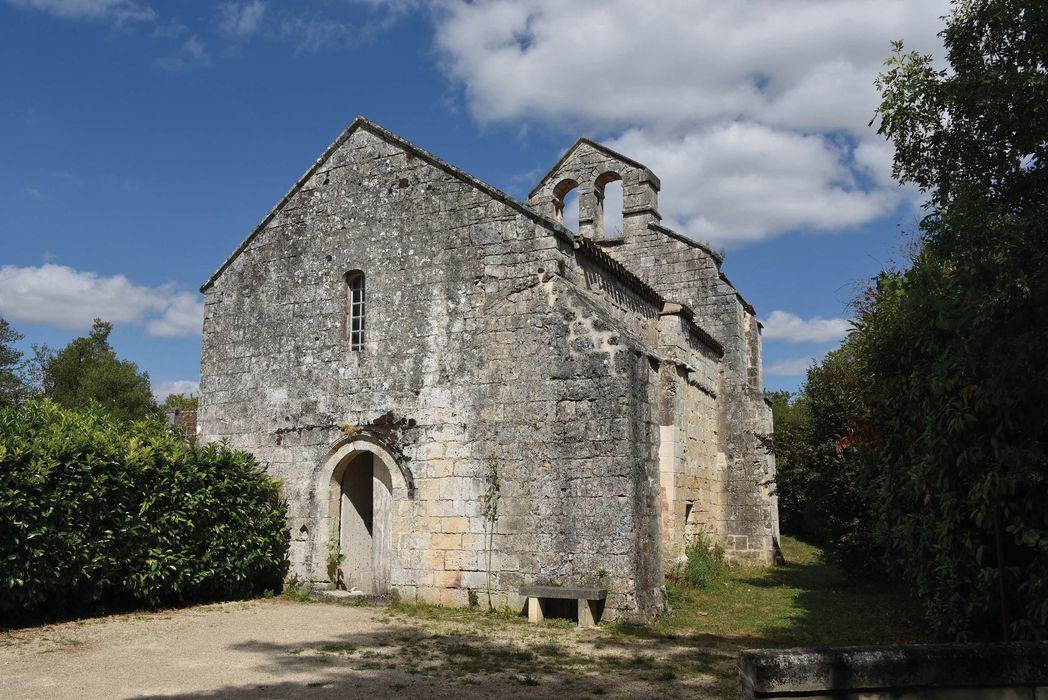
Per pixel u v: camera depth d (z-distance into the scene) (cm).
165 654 962
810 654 455
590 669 893
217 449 1576
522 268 1359
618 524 1202
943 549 852
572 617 1236
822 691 447
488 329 1370
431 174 1485
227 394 1659
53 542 1149
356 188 1571
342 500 1528
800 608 1384
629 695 783
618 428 1227
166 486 1345
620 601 1180
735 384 2161
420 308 1447
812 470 1775
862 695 451
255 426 1606
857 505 1675
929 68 800
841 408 1769
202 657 944
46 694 770
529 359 1321
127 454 1285
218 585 1431
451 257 1433
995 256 677
